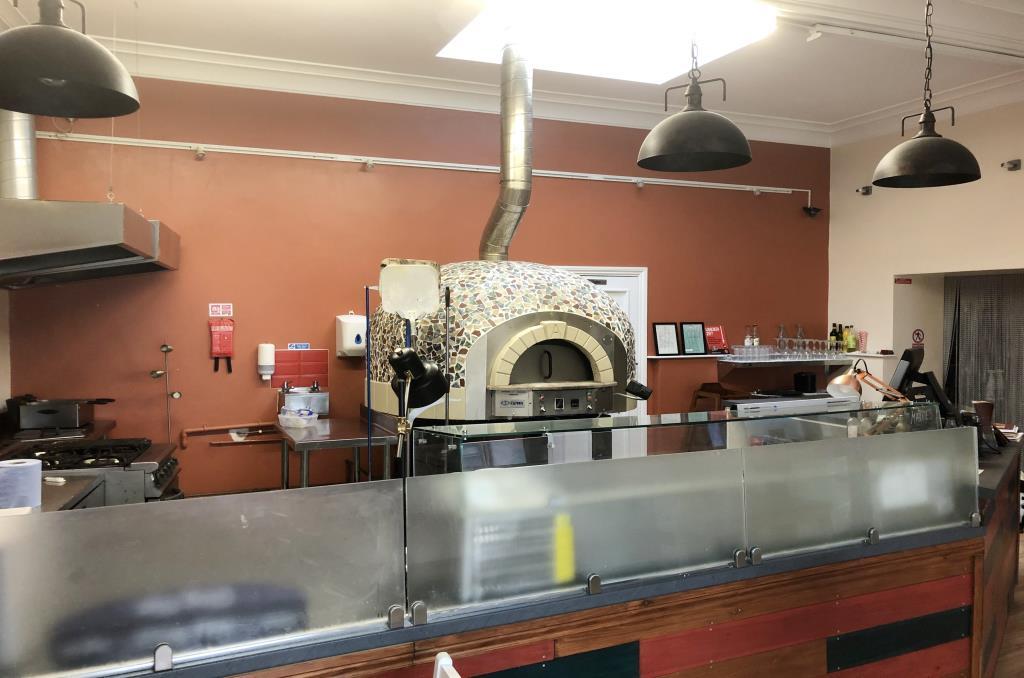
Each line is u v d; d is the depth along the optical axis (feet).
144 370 14.92
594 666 6.26
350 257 16.34
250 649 5.23
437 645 5.68
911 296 20.38
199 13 12.92
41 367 14.34
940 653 8.12
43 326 14.34
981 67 16.01
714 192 20.34
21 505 6.93
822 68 16.03
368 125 16.48
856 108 19.33
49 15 6.84
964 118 18.34
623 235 19.21
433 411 13.04
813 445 7.49
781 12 12.80
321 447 12.94
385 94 16.55
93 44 6.73
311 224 16.03
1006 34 13.78
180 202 15.06
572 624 6.16
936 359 20.85
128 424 14.84
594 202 18.86
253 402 15.66
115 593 4.91
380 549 5.61
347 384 16.33
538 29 14.17
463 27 13.60
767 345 21.07
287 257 15.85
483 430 6.53
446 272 14.28
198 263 15.20
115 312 14.74
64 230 9.82
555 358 14.20
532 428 6.68
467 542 5.91
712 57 15.38
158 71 14.79
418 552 5.73
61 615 4.79
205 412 15.31
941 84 17.21
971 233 18.15
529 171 14.14
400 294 7.00
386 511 5.64
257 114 15.58
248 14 12.98
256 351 15.62
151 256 12.09
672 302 19.86
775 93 17.95
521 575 6.11
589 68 16.11
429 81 16.62
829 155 21.88
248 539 5.24
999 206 17.56
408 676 5.58
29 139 12.70
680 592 6.63
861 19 12.94
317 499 5.43
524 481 6.13
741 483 7.09
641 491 6.61
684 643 6.65
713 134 9.05
